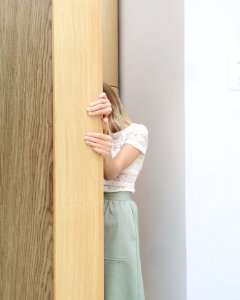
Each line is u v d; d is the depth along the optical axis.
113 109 1.53
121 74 2.07
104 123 1.19
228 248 1.60
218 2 1.56
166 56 1.65
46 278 1.03
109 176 1.35
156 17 1.73
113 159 1.40
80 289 1.09
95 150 1.14
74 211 1.07
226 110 1.58
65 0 1.04
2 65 1.15
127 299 1.39
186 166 1.52
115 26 2.06
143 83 1.86
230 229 1.60
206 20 1.54
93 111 1.13
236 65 1.59
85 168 1.11
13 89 1.12
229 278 1.60
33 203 1.06
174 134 1.60
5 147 1.15
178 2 1.55
